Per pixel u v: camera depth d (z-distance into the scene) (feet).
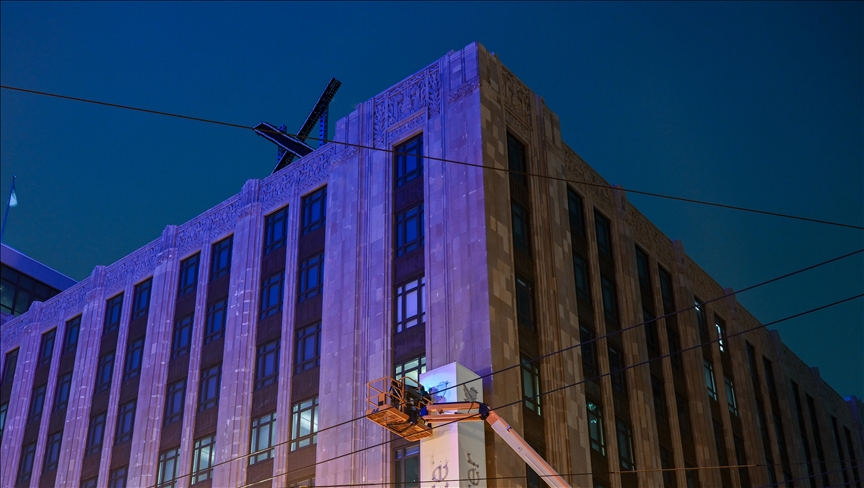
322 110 202.80
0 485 200.23
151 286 193.98
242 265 174.09
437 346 136.05
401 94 163.43
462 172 146.10
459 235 141.59
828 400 255.29
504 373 131.13
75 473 183.83
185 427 166.40
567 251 158.30
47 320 218.79
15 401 212.02
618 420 157.17
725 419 192.54
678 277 197.77
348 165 164.66
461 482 117.80
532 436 133.49
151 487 166.40
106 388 190.29
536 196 155.02
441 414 121.39
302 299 161.68
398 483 131.03
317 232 166.20
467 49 156.25
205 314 177.37
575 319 152.97
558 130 170.30
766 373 224.33
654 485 157.58
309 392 151.43
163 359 179.63
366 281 151.02
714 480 176.76
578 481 137.18
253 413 158.20
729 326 213.46
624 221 182.09
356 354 145.59
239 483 152.56
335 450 140.77
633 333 170.09
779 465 207.10
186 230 192.95
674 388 179.11
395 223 152.66
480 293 134.62
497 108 153.89
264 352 162.81
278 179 179.11
